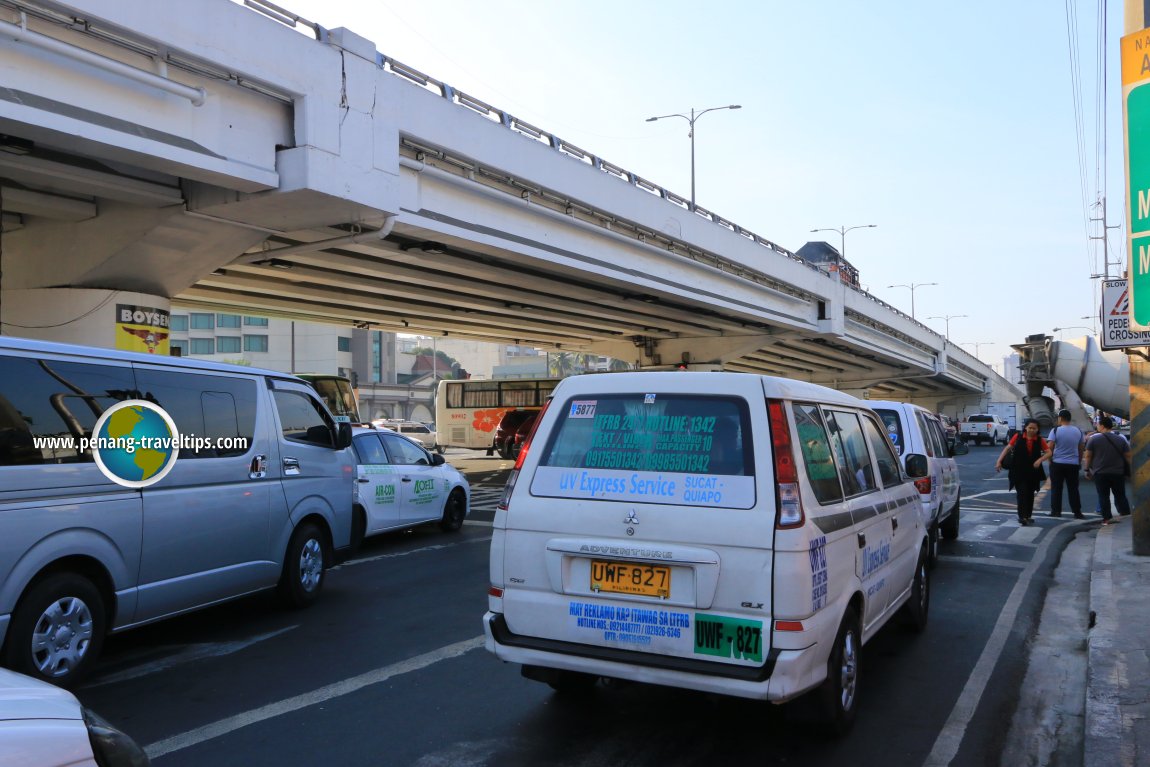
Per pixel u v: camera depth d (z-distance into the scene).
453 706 5.06
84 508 5.29
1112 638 6.41
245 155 12.66
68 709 2.35
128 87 11.09
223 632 6.77
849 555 4.59
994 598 8.45
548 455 4.59
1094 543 11.90
